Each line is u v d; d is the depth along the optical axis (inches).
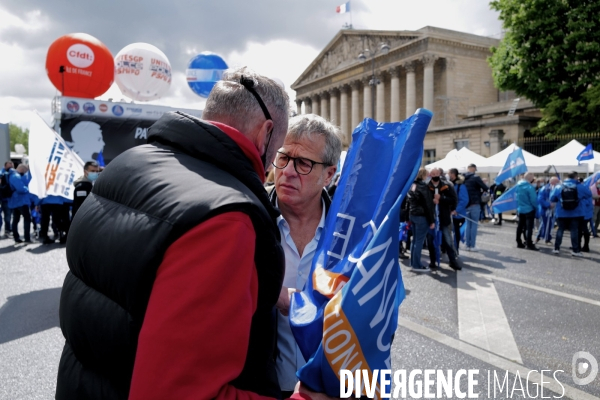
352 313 44.0
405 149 49.7
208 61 405.4
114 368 37.9
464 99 1679.4
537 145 848.9
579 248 362.3
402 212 355.3
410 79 1707.7
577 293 239.0
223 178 39.2
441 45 1642.5
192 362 31.6
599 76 866.1
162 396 30.9
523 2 895.7
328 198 77.5
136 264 35.4
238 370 34.4
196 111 409.7
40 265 301.4
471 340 169.2
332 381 44.6
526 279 275.1
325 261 56.4
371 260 45.1
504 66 971.9
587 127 866.1
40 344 162.6
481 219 644.1
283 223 73.4
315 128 70.4
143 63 434.9
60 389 42.9
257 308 41.0
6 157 751.1
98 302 39.4
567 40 850.1
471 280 273.0
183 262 33.4
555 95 892.0
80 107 414.0
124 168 42.4
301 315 51.9
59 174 278.8
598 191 482.3
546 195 442.9
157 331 31.8
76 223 44.1
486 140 1164.5
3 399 124.5
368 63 1888.5
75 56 402.9
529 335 174.1
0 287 242.8
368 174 58.1
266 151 47.9
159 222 35.6
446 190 309.6
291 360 64.6
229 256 33.7
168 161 40.8
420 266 307.3
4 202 466.9
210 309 32.5
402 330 180.5
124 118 431.2
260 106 45.6
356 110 2005.4
